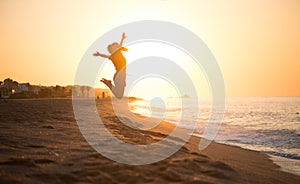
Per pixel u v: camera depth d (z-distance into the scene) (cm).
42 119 978
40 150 480
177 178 398
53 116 1112
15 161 400
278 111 3759
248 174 527
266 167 678
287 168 701
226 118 2600
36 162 406
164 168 437
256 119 2502
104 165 419
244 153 876
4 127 725
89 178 364
